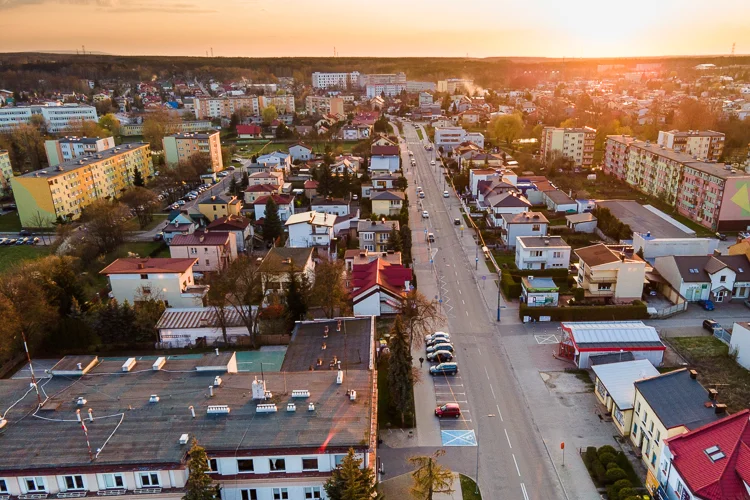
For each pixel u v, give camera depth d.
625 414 61.19
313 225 123.94
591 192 170.62
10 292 81.12
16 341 80.62
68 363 57.50
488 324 89.50
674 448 48.38
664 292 98.69
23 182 148.00
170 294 94.81
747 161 176.38
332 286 88.94
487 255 119.94
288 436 45.59
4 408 50.34
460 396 70.25
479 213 149.38
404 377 63.19
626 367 69.62
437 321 90.00
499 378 74.00
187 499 40.62
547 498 53.28
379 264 97.88
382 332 85.31
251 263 95.62
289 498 45.53
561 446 59.94
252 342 83.81
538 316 89.69
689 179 142.38
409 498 53.00
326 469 44.94
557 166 196.62
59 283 89.50
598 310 89.31
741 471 43.19
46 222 150.12
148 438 45.75
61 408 50.12
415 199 167.12
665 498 49.03
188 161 198.12
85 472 42.53
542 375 74.50
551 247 106.25
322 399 51.03
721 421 48.06
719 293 94.06
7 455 44.00
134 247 132.12
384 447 60.94
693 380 58.34
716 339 82.44
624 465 56.56
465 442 61.59
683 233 125.94
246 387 53.22
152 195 156.00
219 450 44.16
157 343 84.62
